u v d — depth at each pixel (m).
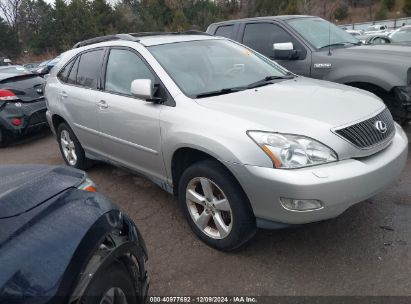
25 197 2.07
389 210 3.74
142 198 4.51
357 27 33.72
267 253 3.24
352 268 2.97
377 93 5.58
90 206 2.24
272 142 2.81
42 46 39.88
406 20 31.88
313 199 2.69
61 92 5.18
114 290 2.08
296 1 32.53
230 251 3.29
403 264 2.96
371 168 2.89
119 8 42.00
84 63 4.94
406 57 5.21
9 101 7.31
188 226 3.78
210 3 45.97
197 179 3.31
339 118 3.02
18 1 44.12
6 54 42.44
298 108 3.18
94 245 2.01
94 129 4.61
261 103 3.30
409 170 4.59
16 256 1.73
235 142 2.92
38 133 8.49
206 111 3.25
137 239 2.49
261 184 2.80
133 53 4.11
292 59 6.12
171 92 3.59
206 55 4.19
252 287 2.87
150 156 3.80
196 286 2.94
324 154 2.81
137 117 3.80
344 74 5.56
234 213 3.05
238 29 6.96
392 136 3.32
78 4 39.53
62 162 6.30
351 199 2.80
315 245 3.29
